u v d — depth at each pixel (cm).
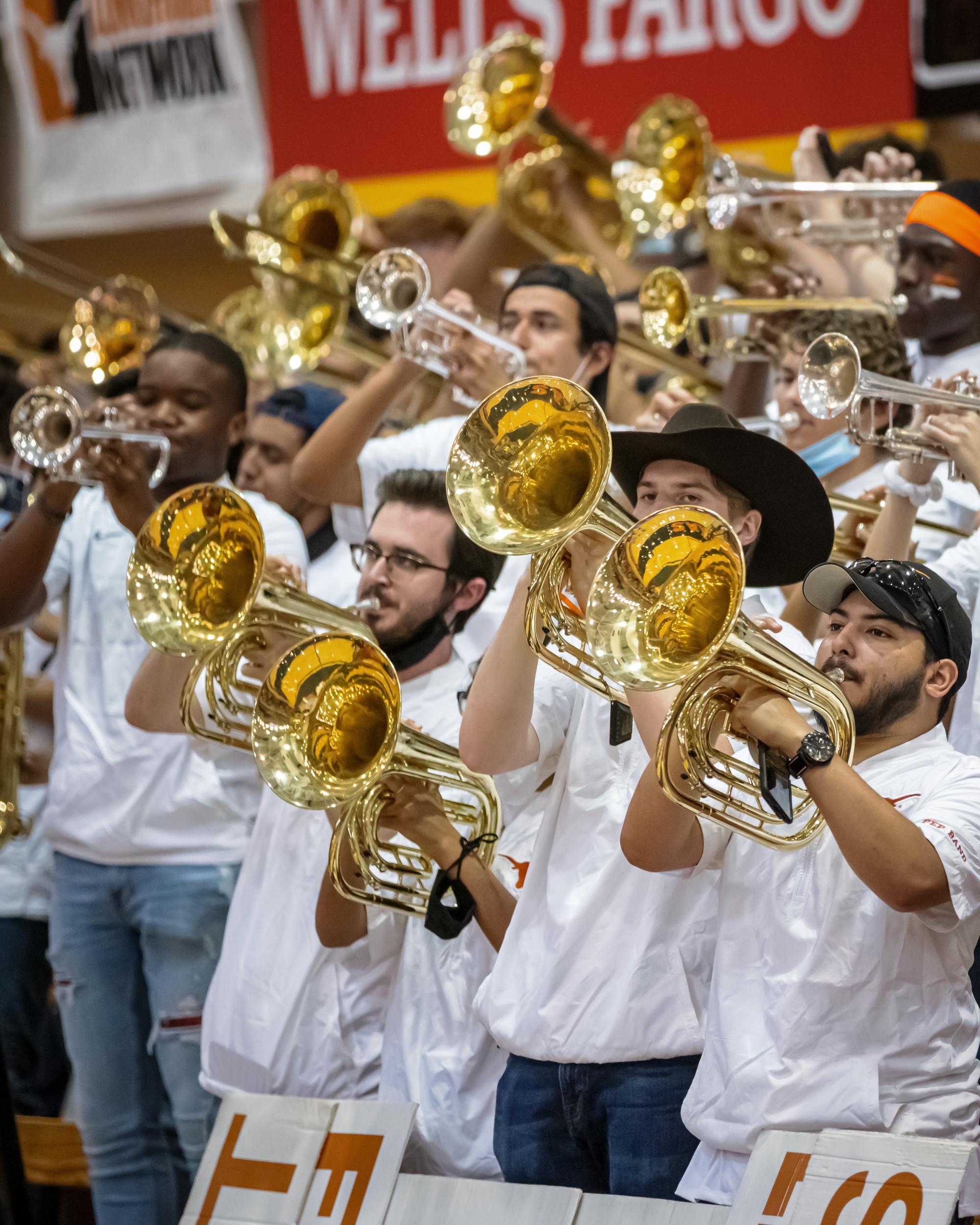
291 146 2059
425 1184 695
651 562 634
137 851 1049
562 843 766
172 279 2264
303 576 1098
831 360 884
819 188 1172
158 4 2127
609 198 1533
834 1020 656
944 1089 660
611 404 1327
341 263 1313
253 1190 723
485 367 1055
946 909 650
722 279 1448
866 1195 599
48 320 1555
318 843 909
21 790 1297
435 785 812
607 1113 728
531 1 1873
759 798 694
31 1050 1284
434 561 916
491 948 843
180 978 1035
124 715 1069
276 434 1273
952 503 1041
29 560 1068
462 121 1407
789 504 761
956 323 1075
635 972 726
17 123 2259
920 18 1664
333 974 890
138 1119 1063
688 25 1784
